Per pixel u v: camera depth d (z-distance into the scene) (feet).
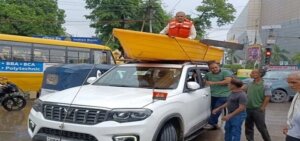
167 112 18.58
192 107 22.17
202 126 25.23
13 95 39.81
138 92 19.85
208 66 27.66
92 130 16.70
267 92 24.21
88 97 18.29
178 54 23.47
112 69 24.00
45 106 18.30
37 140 18.15
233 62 270.46
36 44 53.16
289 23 305.94
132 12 115.24
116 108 17.06
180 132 20.53
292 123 15.30
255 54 93.45
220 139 27.30
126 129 16.74
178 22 26.50
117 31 21.48
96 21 116.57
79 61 58.13
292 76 15.30
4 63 49.93
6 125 30.83
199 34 136.36
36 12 128.36
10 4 121.49
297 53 252.42
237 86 22.26
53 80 35.19
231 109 22.57
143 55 22.33
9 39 50.49
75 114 17.25
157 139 18.34
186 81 22.38
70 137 17.24
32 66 52.70
